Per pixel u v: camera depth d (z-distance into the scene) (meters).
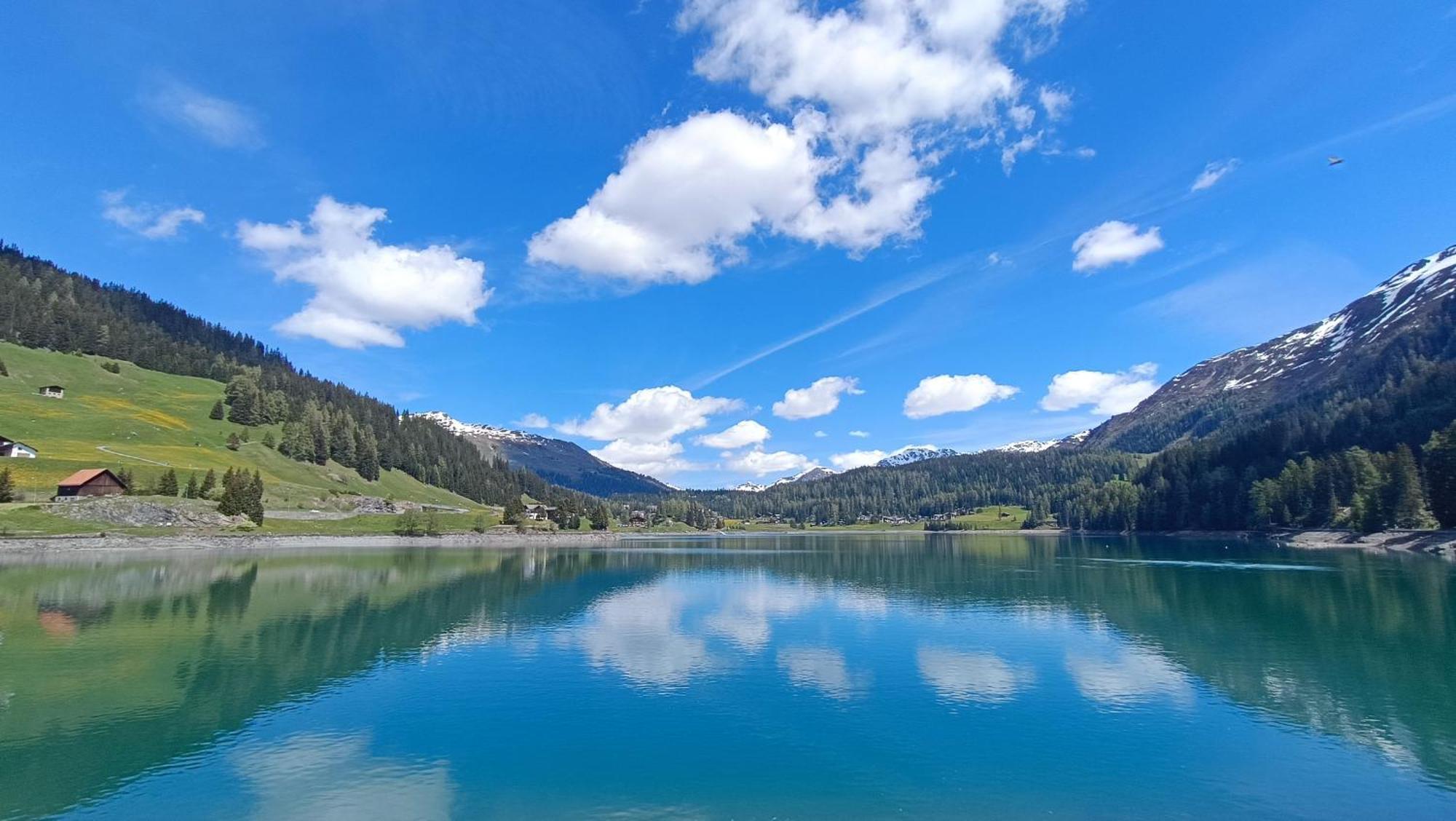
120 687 32.66
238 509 138.12
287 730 27.33
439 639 44.78
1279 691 33.12
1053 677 35.81
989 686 34.09
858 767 23.95
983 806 20.89
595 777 22.97
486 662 38.66
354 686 33.72
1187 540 168.50
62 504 114.94
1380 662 38.53
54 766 23.45
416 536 171.25
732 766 23.92
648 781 22.70
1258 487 156.62
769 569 100.12
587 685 34.22
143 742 25.80
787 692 33.06
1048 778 22.97
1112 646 42.88
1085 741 26.47
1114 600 62.34
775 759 24.61
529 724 28.33
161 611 52.69
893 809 20.70
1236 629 48.09
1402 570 82.56
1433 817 20.23
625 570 98.38
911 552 145.75
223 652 39.88
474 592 68.94
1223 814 20.42
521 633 47.03
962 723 28.48
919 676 36.09
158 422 194.62
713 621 52.53
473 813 20.25
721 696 32.44
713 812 20.42
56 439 161.62
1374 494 124.12
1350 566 89.31
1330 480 142.00
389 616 52.88
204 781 22.42
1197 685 34.31
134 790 21.73
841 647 43.00
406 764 24.09
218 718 28.66
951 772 23.48
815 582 81.44
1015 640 45.00
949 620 52.66
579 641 44.56
